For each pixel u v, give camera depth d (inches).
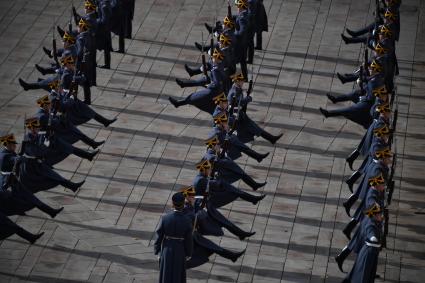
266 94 4106.8
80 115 3494.1
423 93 4190.5
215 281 2992.1
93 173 3523.6
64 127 3366.1
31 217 3211.1
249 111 3976.4
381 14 4264.3
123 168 3560.5
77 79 3496.6
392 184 3134.8
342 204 3415.4
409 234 3280.0
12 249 3031.5
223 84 3688.5
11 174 2967.5
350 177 3348.9
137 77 4212.6
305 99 4084.6
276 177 3545.8
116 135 3764.8
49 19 4665.4
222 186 3046.3
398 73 4160.9
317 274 3053.6
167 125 3858.3
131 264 3024.1
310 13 4746.6
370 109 3580.2
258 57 4379.9
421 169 3646.7
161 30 4581.7
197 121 3897.6
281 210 3368.6
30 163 3088.1
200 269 3046.3
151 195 3420.3
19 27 4586.6
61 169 3533.5
